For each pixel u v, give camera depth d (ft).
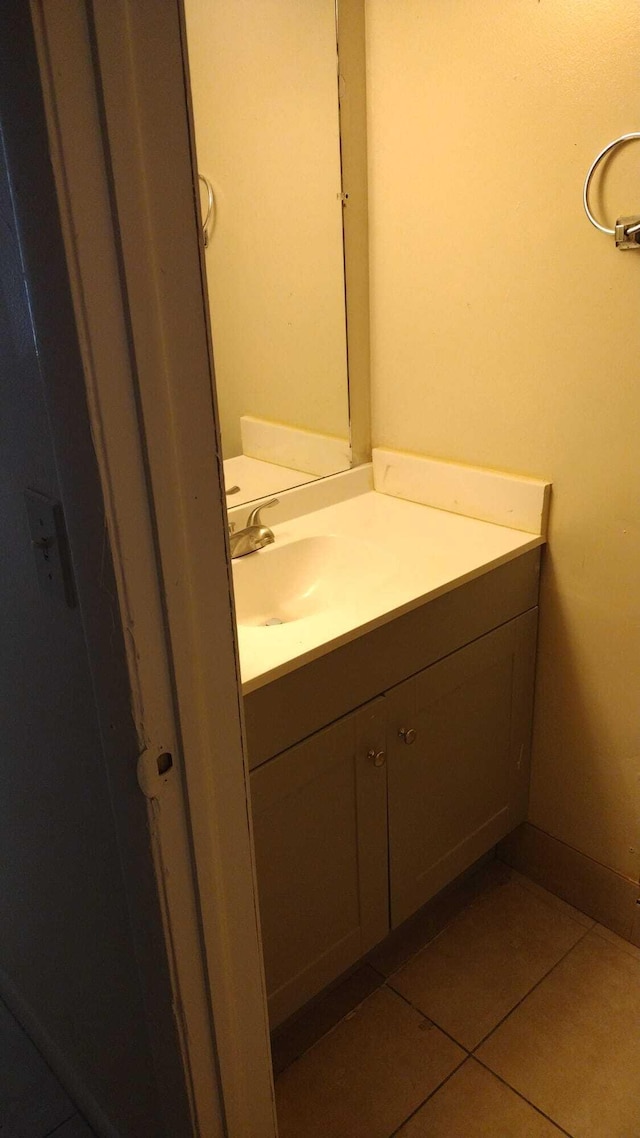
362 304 5.84
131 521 2.27
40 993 4.64
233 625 2.68
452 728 5.16
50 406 2.22
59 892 3.79
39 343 2.15
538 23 4.36
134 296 2.06
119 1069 3.98
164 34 1.94
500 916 5.91
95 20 1.79
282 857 4.31
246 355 5.39
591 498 5.03
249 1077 3.51
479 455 5.58
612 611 5.17
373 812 4.76
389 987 5.39
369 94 5.29
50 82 1.78
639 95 4.10
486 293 5.13
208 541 2.49
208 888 2.95
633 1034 4.99
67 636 2.78
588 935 5.73
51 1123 4.59
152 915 2.91
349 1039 5.05
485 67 4.65
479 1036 5.02
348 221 5.53
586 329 4.71
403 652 4.60
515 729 5.75
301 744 4.18
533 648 5.65
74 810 3.29
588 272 4.60
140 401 2.17
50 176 1.85
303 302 5.54
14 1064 4.93
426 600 4.58
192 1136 3.40
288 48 4.97
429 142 5.07
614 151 4.27
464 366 5.43
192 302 2.20
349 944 4.94
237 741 2.86
